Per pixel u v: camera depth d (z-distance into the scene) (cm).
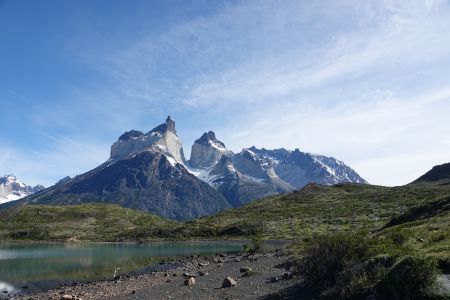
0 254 10675
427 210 6228
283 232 14112
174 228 18662
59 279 5659
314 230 13100
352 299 2095
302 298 2519
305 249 3120
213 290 3334
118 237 18575
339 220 14475
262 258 6228
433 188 19888
